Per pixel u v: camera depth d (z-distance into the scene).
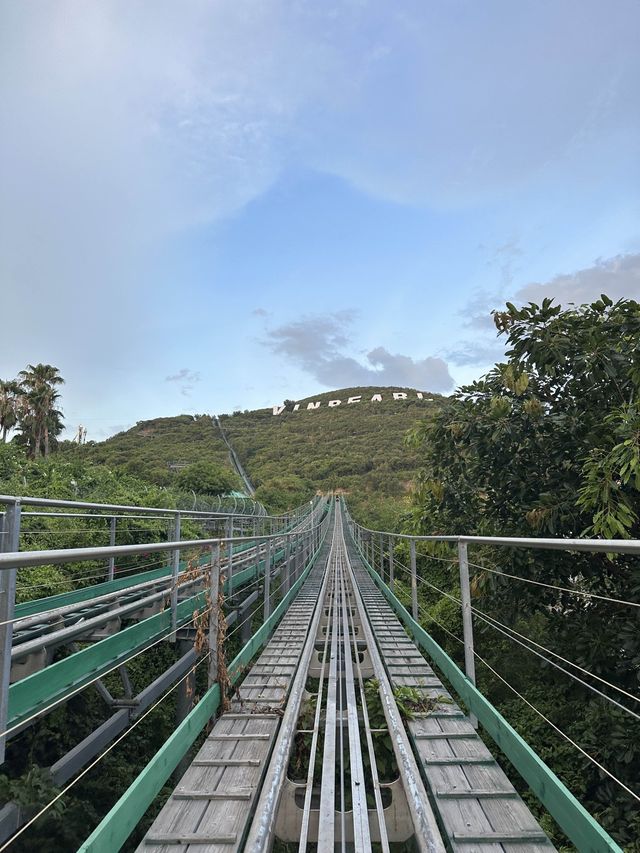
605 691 4.72
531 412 5.65
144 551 2.76
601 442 4.81
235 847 2.26
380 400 131.12
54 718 5.29
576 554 5.30
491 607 6.18
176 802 2.63
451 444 6.68
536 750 5.25
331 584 11.95
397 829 2.74
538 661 5.96
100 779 5.65
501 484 6.32
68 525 8.29
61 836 4.49
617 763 4.41
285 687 4.42
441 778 2.79
